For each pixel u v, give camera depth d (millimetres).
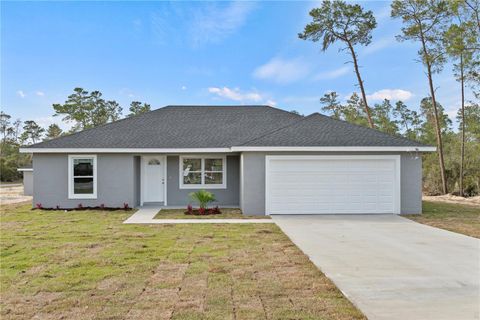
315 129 14992
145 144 15742
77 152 15289
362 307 4648
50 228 10734
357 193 13953
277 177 13859
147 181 16906
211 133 17188
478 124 25469
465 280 5801
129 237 9320
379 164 13992
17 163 46938
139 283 5555
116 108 45844
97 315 4371
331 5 25453
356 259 7117
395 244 8570
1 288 5348
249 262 6812
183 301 4816
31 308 4594
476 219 12711
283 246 8273
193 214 13805
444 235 9766
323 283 5605
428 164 28172
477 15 21125
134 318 4285
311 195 13914
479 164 25188
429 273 6184
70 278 5805
